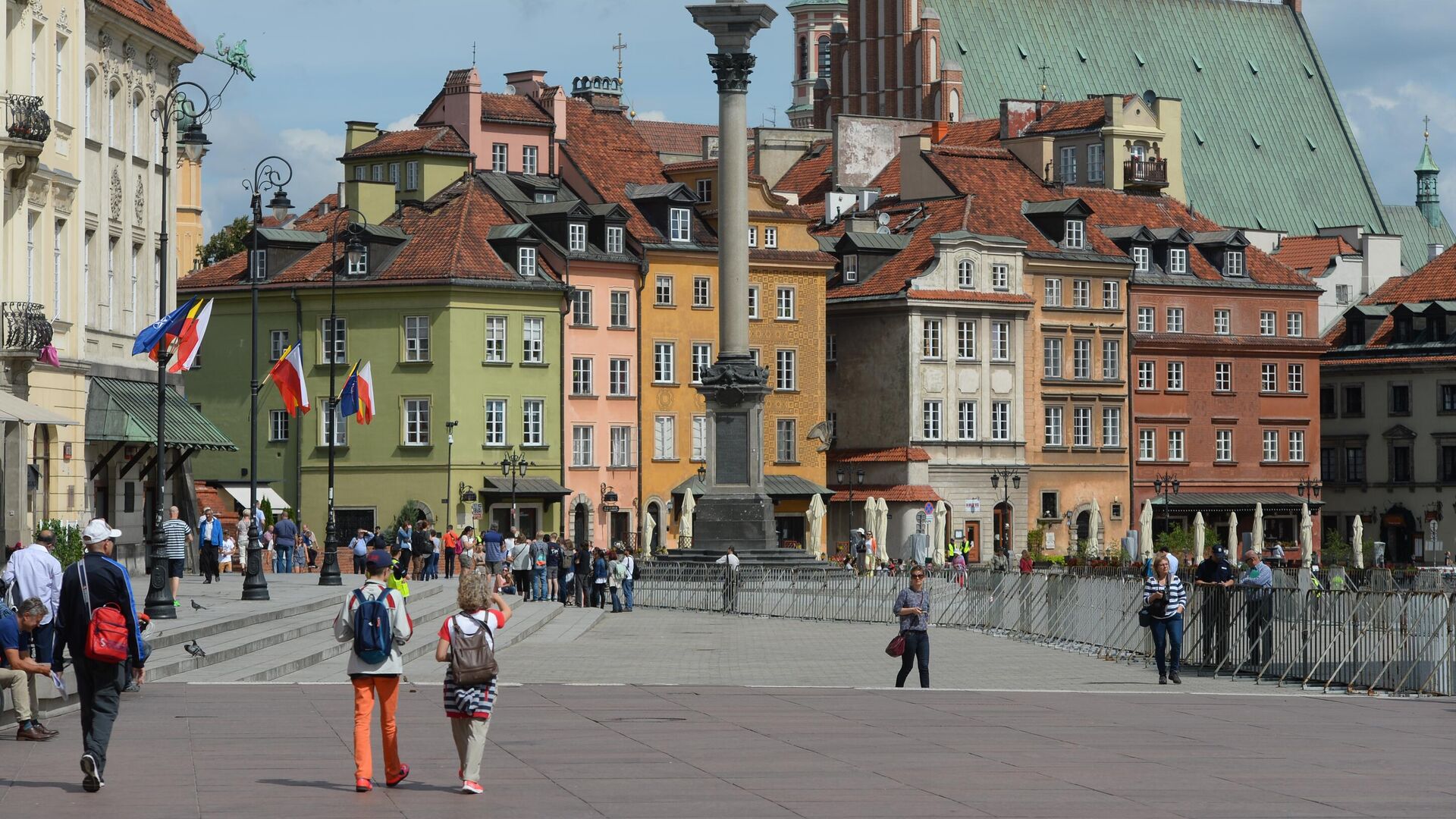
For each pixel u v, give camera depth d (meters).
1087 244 156.25
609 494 137.00
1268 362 162.50
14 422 69.62
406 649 55.19
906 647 47.53
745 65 100.19
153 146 87.50
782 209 146.62
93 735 28.36
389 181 140.00
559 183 146.38
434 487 130.50
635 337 139.75
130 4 83.75
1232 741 35.38
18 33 70.31
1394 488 170.12
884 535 124.62
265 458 134.00
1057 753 33.25
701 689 44.88
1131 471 156.25
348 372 132.38
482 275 131.62
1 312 69.00
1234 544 140.00
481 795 28.14
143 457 85.69
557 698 42.28
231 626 55.84
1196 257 162.25
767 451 144.38
